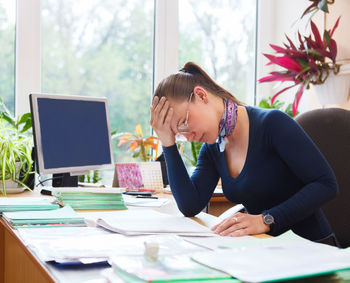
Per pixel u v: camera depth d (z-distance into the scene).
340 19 2.62
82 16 2.77
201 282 0.61
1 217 1.31
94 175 2.49
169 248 0.88
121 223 1.12
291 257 0.73
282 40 3.24
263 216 1.20
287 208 1.23
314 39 2.84
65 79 2.74
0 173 1.92
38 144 1.78
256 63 3.28
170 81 1.42
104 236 0.99
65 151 1.89
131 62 2.92
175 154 1.53
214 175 1.60
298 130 1.39
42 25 2.66
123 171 2.12
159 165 2.21
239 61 3.25
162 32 2.98
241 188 1.45
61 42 2.72
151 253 0.71
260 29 3.27
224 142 1.44
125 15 2.89
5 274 1.65
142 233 1.03
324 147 1.66
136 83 2.94
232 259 0.71
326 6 2.44
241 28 3.25
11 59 2.60
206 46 3.14
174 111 1.40
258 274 0.63
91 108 2.06
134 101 2.94
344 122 1.66
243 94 3.26
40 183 2.15
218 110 1.41
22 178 2.00
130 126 2.93
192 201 1.50
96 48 2.82
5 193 1.82
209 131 1.38
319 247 0.80
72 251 0.83
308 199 1.26
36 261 0.83
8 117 2.26
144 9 2.95
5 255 1.65
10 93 2.61
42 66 2.67
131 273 0.63
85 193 1.53
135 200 1.77
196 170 1.61
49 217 1.20
